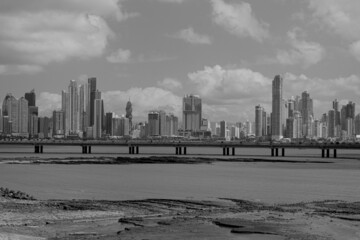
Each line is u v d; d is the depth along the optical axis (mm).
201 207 59375
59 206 56531
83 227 45906
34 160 158125
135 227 44875
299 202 65625
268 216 50156
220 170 130625
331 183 94562
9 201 58969
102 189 81312
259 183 93812
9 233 42375
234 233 42125
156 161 166250
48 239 40219
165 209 57438
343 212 53750
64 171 121375
